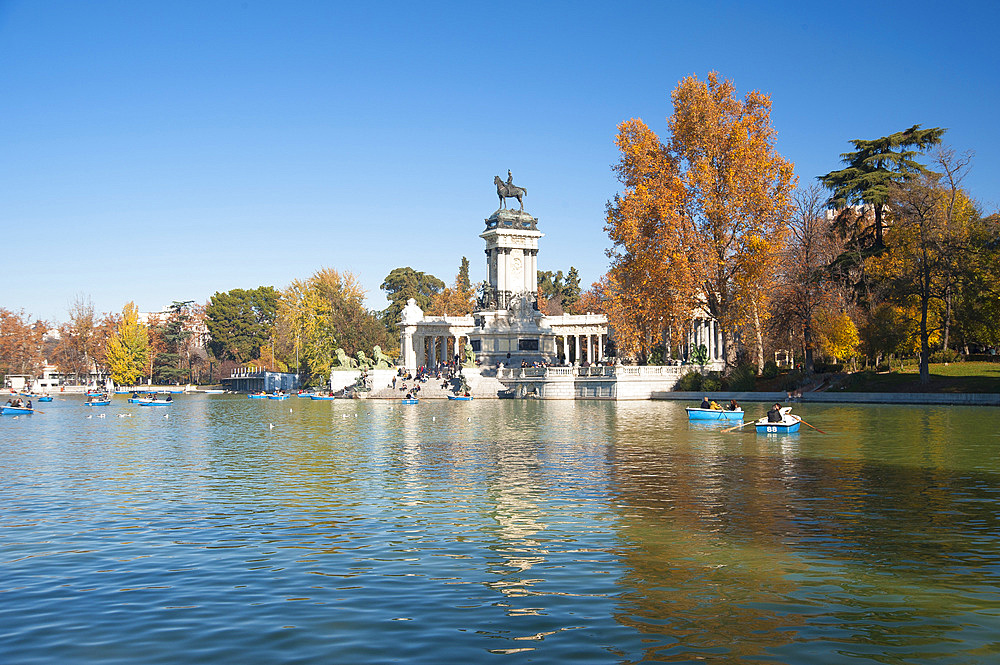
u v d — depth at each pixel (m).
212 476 35.06
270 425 67.50
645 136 88.88
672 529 23.28
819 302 86.62
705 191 85.69
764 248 82.69
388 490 30.69
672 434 51.47
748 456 39.34
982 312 82.62
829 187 100.06
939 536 22.16
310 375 160.25
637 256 88.19
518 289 127.88
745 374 92.44
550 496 28.84
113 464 39.84
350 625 15.55
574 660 13.82
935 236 79.31
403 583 18.27
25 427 67.88
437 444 47.66
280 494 30.06
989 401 70.94
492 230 126.38
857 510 25.69
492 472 35.09
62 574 19.20
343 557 20.59
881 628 15.23
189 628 15.45
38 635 15.15
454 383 118.12
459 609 16.45
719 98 87.62
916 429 51.22
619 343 111.38
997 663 13.62
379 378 125.31
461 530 23.52
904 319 85.62
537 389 109.25
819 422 57.50
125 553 21.14
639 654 14.05
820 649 14.23
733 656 13.96
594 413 74.75
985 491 28.84
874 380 82.44
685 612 16.19
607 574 18.81
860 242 98.12
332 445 48.28
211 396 159.25
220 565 19.91
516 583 18.20
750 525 23.70
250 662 13.80
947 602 16.67
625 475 33.56
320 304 159.50
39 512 26.83
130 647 14.52
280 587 18.02
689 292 87.44
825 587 17.70
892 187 91.44
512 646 14.45
